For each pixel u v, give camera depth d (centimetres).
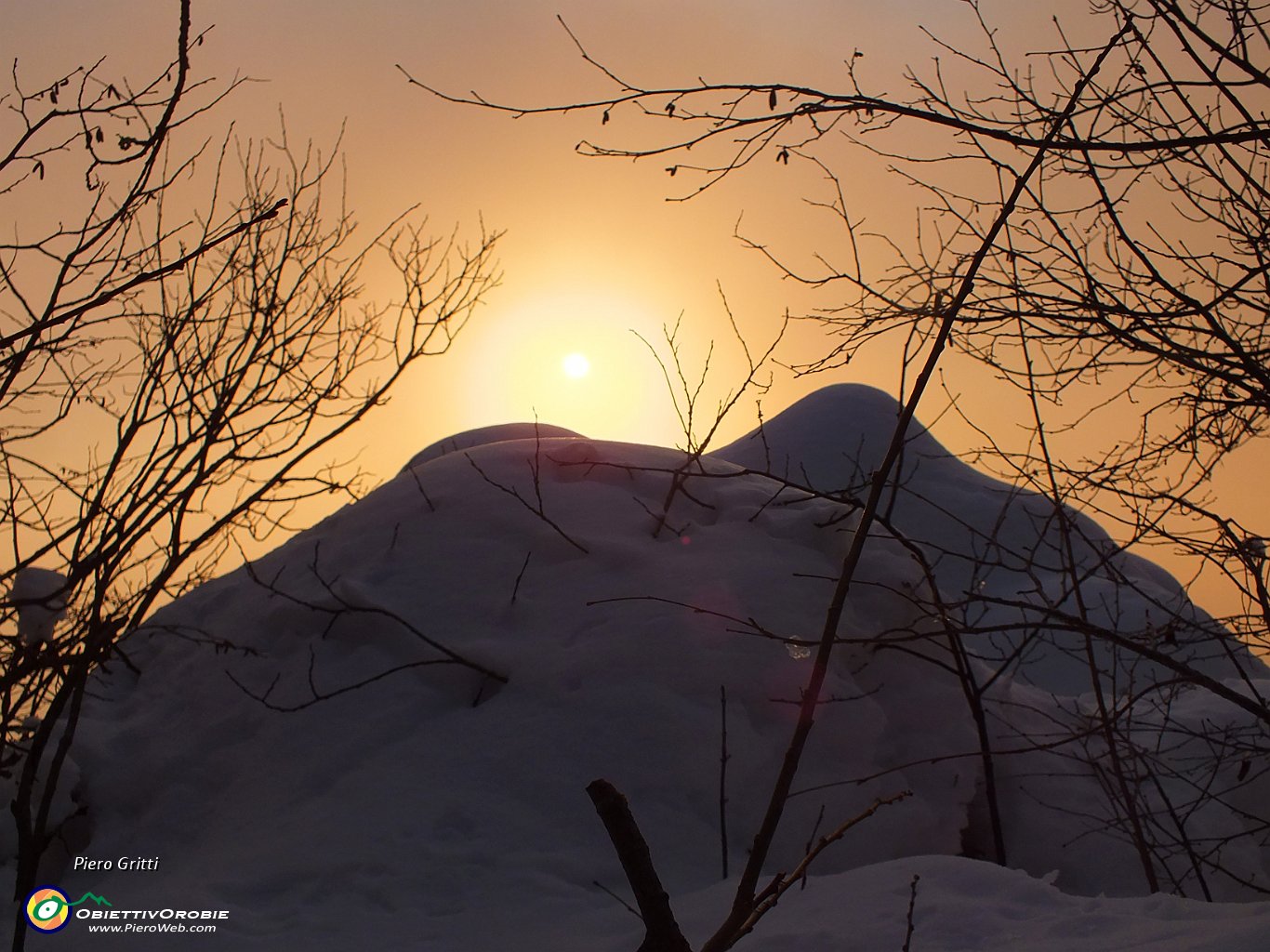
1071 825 667
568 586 658
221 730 626
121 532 285
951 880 403
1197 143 341
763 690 597
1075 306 388
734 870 521
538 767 550
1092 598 1134
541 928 455
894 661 655
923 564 562
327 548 746
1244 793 718
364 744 582
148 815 590
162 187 308
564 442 785
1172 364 414
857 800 581
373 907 473
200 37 307
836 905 398
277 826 541
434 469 802
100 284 311
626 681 587
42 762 591
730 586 646
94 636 276
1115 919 348
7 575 267
